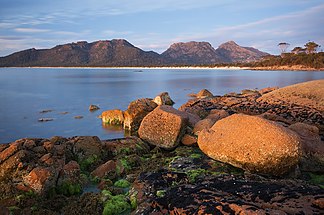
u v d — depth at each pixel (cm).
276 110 2217
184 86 6681
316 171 1306
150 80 8912
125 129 2444
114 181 1259
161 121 1712
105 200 1045
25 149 1217
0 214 931
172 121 1681
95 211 997
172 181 1106
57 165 1182
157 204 922
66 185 1141
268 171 1198
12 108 3472
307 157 1322
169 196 931
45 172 1098
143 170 1332
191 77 10306
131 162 1420
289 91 2492
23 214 967
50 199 1066
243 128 1282
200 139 1435
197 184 1025
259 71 13662
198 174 1168
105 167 1307
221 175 1131
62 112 3206
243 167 1233
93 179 1254
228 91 5553
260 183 994
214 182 1031
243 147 1234
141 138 1759
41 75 12825
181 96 4741
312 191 902
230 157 1261
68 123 2669
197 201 862
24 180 1092
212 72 14650
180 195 920
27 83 7631
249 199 870
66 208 1013
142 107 2427
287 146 1179
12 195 1055
